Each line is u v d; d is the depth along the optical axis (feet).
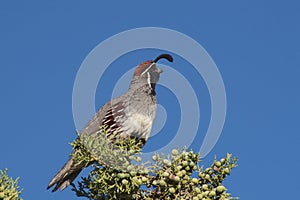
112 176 37.04
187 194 36.22
